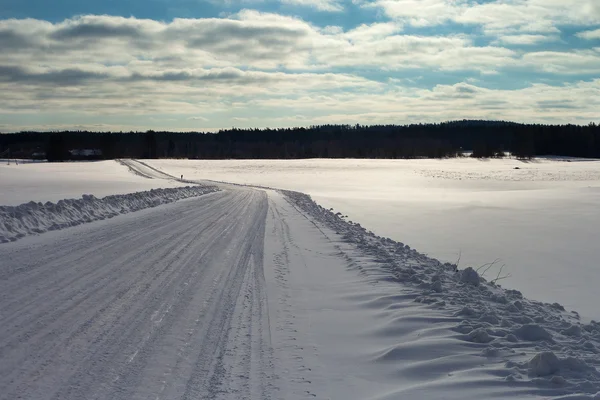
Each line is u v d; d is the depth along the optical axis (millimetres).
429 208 28141
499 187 55125
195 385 4707
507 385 4598
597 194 37906
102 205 19125
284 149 189500
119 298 7441
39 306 6816
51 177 50406
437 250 15281
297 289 8672
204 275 9320
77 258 10102
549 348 5633
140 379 4770
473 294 8328
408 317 6844
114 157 152625
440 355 5500
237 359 5410
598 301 9484
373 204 30859
